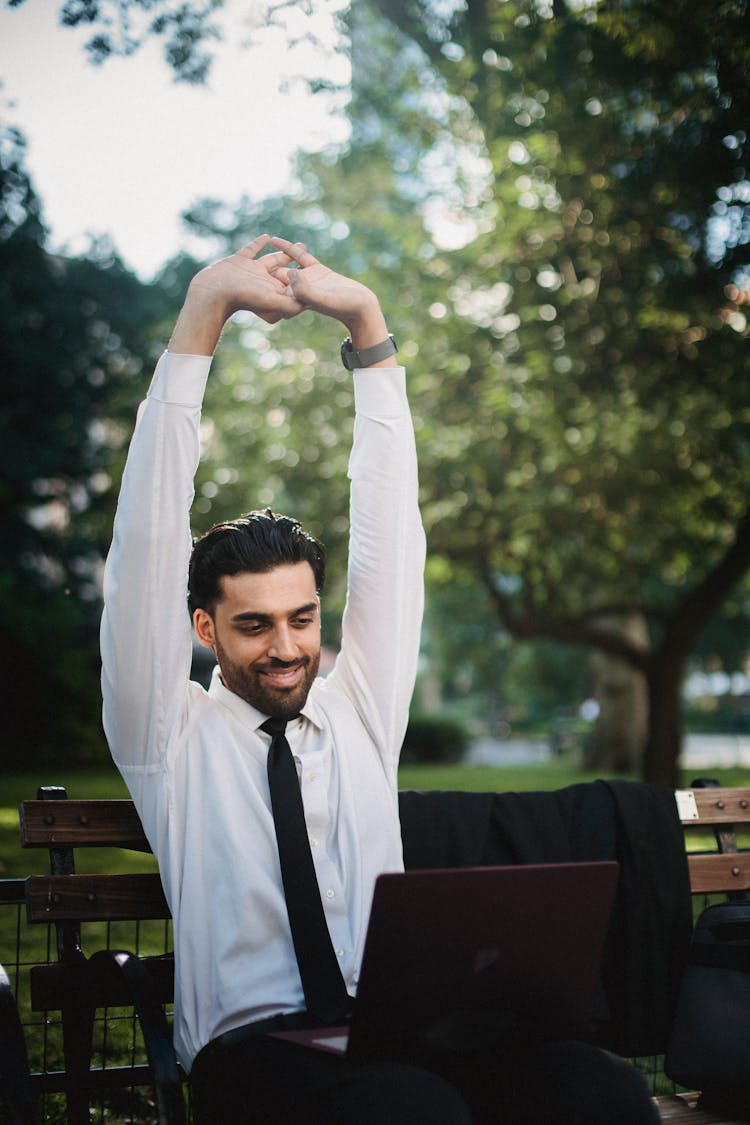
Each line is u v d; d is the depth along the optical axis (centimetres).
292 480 1180
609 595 1331
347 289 247
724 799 309
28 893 247
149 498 230
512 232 1024
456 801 276
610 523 1109
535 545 1148
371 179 1173
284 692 236
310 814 235
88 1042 246
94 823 254
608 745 1917
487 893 196
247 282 236
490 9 891
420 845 270
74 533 2283
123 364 2261
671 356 1050
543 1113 204
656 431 1007
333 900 230
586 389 1044
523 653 3356
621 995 274
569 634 1291
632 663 1290
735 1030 257
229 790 234
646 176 872
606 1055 212
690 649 1266
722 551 1233
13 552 2200
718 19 586
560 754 3106
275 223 1706
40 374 2162
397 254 1198
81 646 1998
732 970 263
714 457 1077
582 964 211
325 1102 191
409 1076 192
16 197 1098
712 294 967
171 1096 201
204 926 228
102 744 1769
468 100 988
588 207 954
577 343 1020
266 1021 217
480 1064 217
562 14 805
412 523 260
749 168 804
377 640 257
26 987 405
